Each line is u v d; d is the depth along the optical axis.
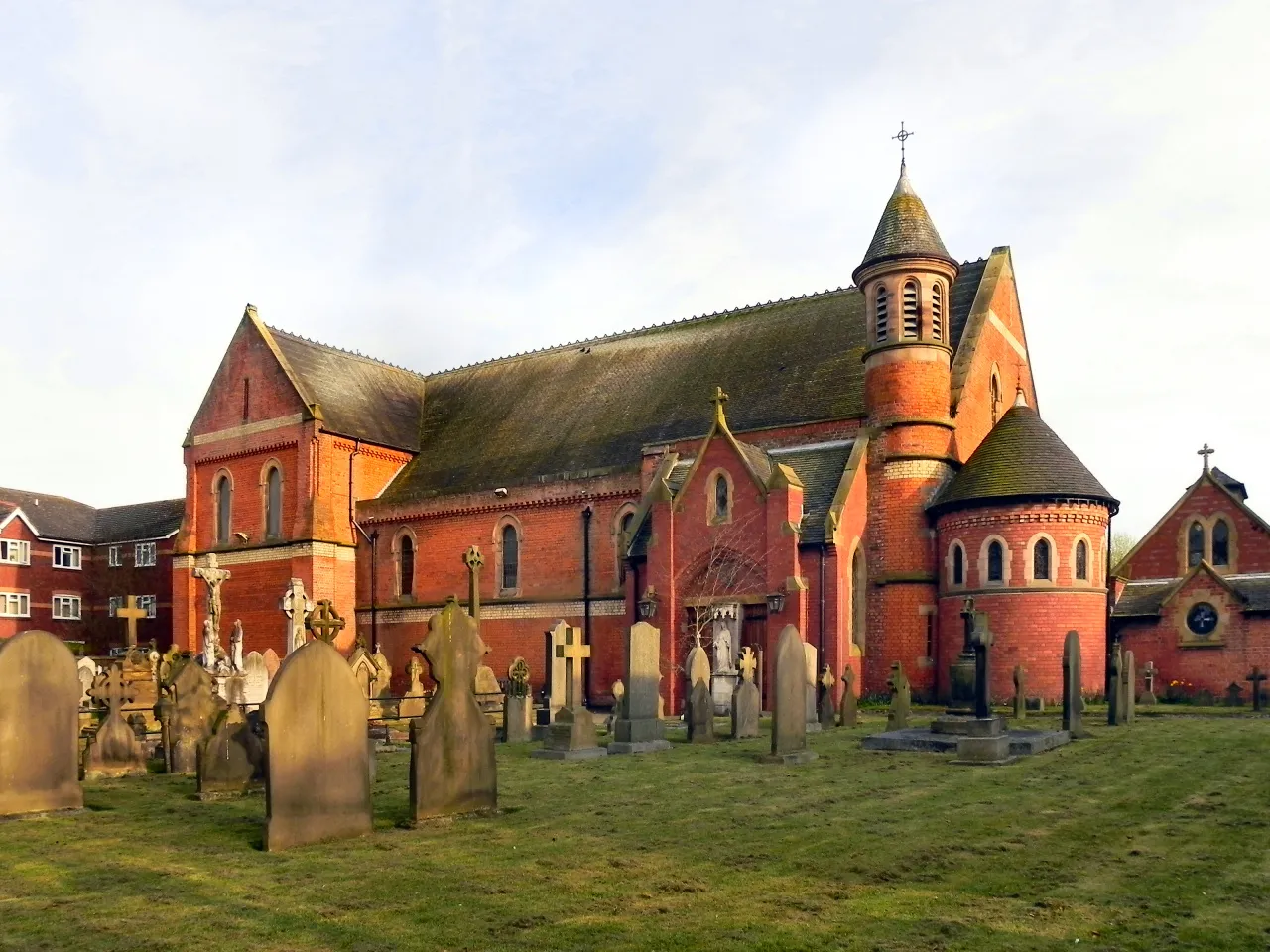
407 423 54.28
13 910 8.71
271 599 48.66
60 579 69.94
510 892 9.23
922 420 36.59
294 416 49.03
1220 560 43.72
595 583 42.56
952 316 41.75
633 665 22.31
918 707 34.53
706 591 35.31
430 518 47.88
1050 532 34.25
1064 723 24.05
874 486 36.94
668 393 45.38
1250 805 13.98
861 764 19.00
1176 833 12.05
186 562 51.91
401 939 7.89
